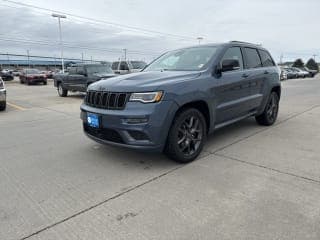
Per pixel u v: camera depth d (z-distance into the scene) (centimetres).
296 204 278
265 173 356
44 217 267
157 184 330
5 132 616
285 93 1455
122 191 315
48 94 1595
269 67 604
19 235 240
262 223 247
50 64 9181
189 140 397
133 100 351
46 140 540
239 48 514
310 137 523
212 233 235
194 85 391
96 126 384
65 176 362
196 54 480
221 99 447
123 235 236
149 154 437
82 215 268
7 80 3566
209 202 286
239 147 466
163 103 351
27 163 413
